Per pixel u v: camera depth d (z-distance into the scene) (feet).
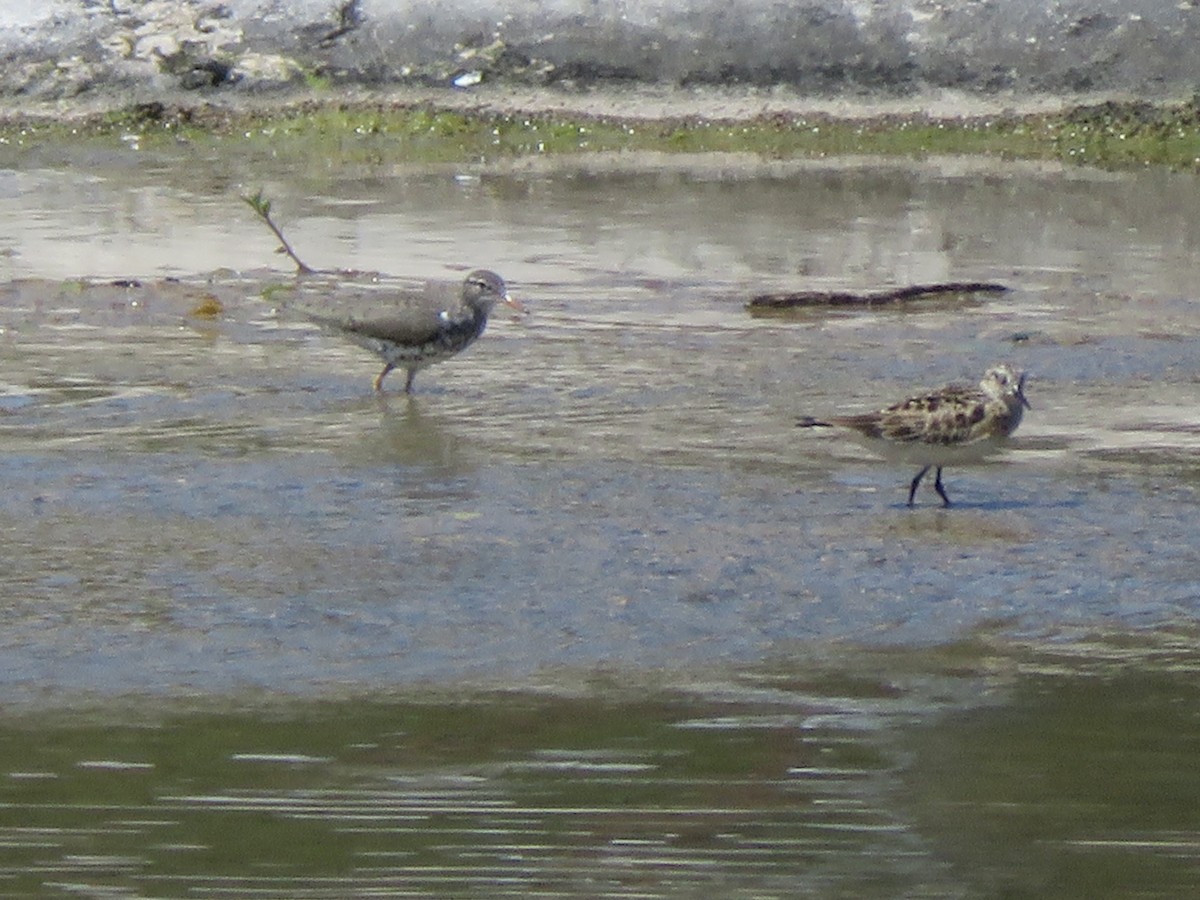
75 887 29.48
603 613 39.32
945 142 92.79
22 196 80.07
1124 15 95.25
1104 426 51.72
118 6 97.60
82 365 57.00
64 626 38.37
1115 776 32.83
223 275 67.56
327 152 90.27
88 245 71.51
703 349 59.26
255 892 29.40
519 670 36.88
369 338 54.08
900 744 33.94
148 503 45.19
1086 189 83.25
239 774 32.86
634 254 71.15
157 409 52.75
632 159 89.20
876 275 68.49
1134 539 43.29
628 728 34.55
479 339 60.29
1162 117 93.71
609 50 96.12
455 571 41.24
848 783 32.68
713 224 76.07
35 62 95.50
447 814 31.60
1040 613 39.60
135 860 30.19
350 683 36.27
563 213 77.82
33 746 33.65
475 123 94.32
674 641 38.17
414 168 86.79
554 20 96.53
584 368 57.21
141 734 34.19
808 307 64.44
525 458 48.75
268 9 97.25
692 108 95.35
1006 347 59.57
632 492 46.16
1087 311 63.82
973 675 36.83
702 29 95.91
